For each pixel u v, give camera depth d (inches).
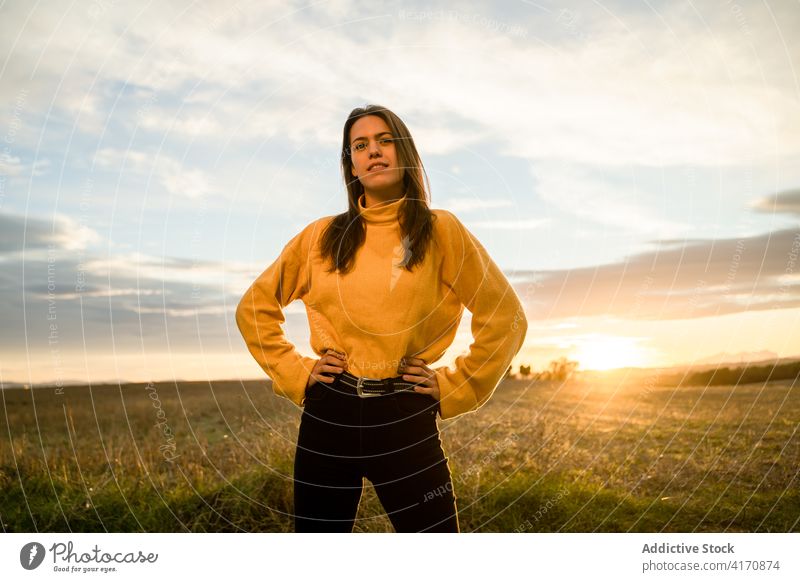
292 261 117.3
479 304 109.3
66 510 188.7
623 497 206.1
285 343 115.7
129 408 372.8
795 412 349.4
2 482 204.2
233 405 290.7
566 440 277.7
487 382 108.0
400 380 105.7
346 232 110.1
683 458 263.6
